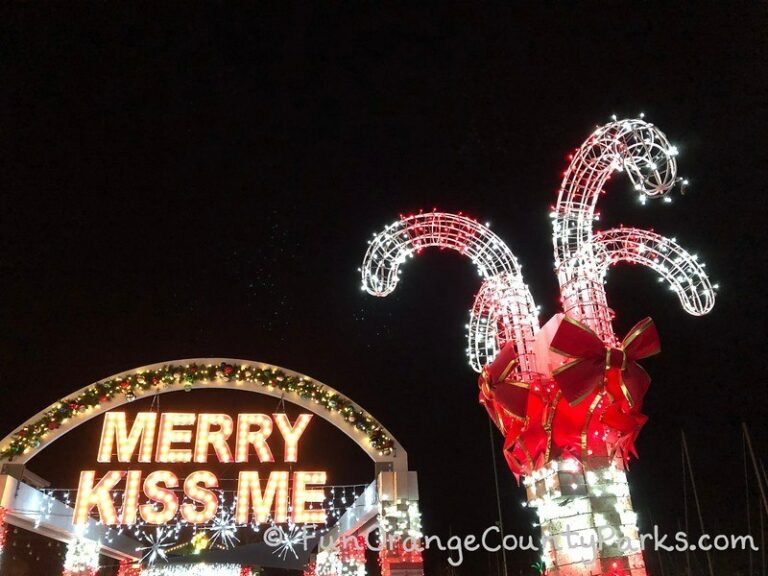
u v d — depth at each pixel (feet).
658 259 24.73
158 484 36.63
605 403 21.90
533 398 23.36
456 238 26.81
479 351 27.58
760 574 50.24
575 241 23.79
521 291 25.64
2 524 32.19
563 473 22.62
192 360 36.70
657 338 22.48
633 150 20.80
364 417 36.40
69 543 41.75
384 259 26.32
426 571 67.31
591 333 21.57
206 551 52.60
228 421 36.58
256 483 35.63
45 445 34.71
